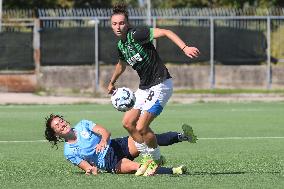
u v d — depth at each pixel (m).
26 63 87.25
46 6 121.94
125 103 29.66
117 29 29.36
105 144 30.09
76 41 88.19
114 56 88.44
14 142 46.06
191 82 89.88
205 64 90.44
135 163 30.30
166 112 68.00
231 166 34.22
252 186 27.25
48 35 87.69
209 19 90.25
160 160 30.17
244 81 90.94
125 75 87.50
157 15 90.75
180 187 26.94
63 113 67.19
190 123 58.25
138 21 88.56
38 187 27.31
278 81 91.25
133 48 29.42
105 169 30.73
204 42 90.19
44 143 45.41
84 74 88.19
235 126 56.00
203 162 36.12
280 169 32.91
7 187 27.41
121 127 55.50
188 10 91.44
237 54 90.75
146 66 29.62
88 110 70.44
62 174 31.08
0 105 76.19
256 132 51.84
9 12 96.06
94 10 89.25
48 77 87.69
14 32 86.88
